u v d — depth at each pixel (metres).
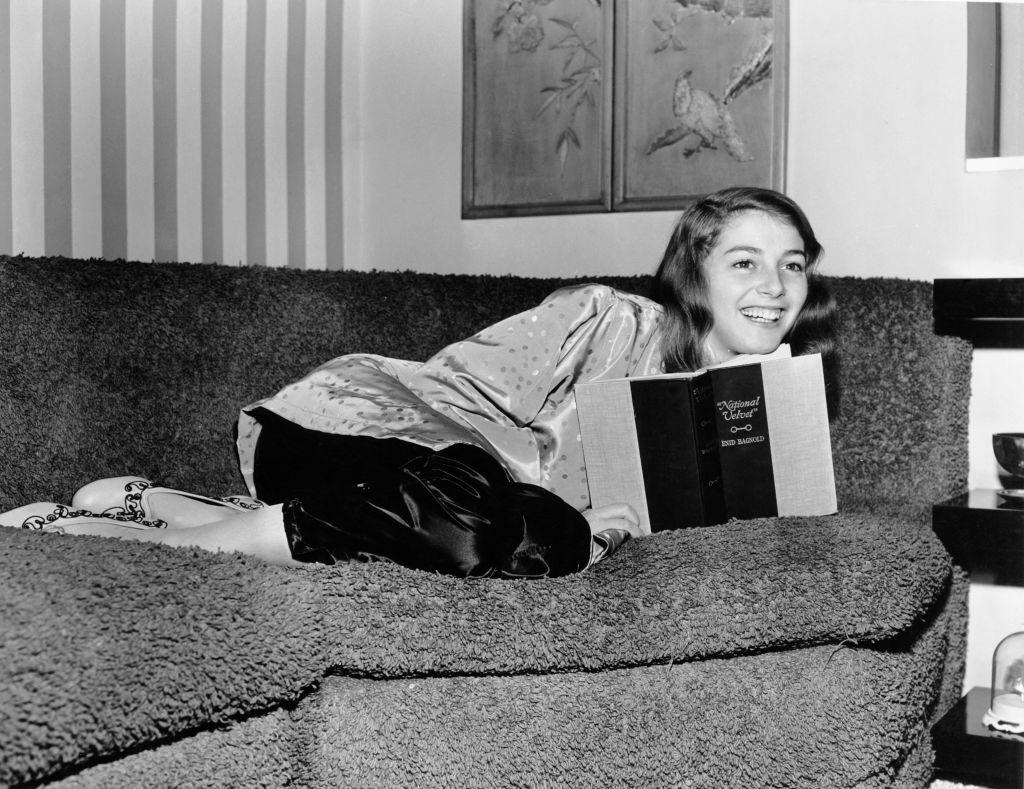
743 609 0.93
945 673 1.57
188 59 2.12
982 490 1.74
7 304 1.32
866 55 1.91
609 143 2.17
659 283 1.37
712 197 1.34
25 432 1.33
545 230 2.27
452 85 2.38
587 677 0.91
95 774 0.71
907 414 1.64
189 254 2.13
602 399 1.20
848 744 0.96
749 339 1.31
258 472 1.33
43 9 1.85
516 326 1.28
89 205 1.93
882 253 1.90
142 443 1.46
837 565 0.99
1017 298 1.57
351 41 2.47
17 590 0.71
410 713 0.87
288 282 1.65
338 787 0.86
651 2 2.11
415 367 1.36
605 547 1.05
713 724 0.94
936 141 1.85
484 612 0.87
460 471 0.99
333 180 2.44
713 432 1.20
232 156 2.22
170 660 0.72
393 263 2.46
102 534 1.11
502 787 0.88
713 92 2.05
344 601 0.84
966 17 1.82
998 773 1.33
